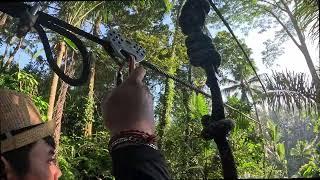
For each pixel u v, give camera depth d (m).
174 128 5.07
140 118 0.88
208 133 0.81
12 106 1.02
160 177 0.86
